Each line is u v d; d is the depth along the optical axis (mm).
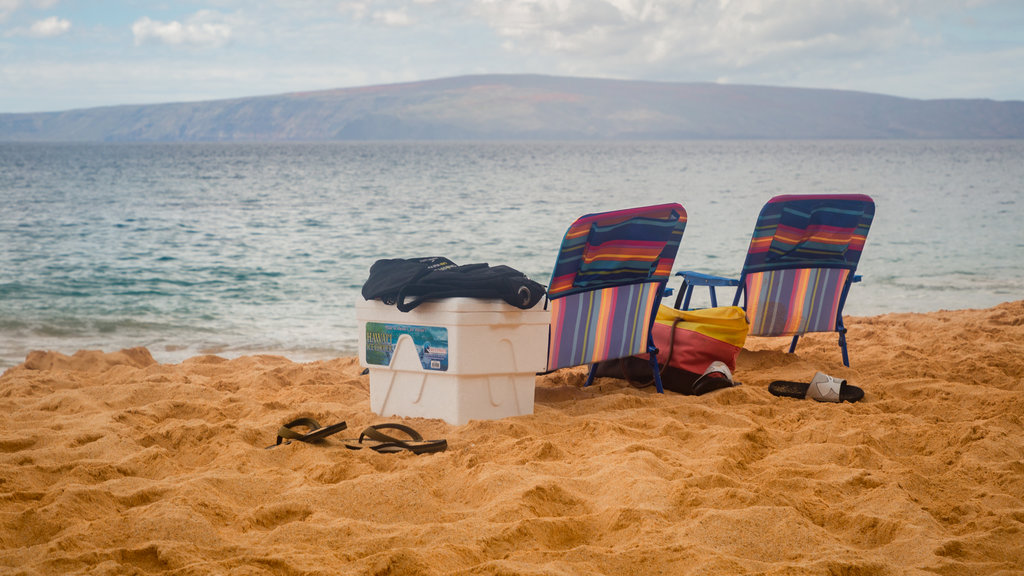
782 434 4078
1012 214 23609
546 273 13227
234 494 3107
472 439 3934
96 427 4016
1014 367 5828
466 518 2900
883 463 3582
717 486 3170
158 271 13148
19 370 6180
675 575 2398
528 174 57250
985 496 3158
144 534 2617
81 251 15578
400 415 4445
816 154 125812
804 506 2965
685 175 54781
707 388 5125
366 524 2760
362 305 4492
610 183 44688
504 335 4309
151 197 33375
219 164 80625
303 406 4574
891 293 11828
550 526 2752
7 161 89625
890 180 47406
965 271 13734
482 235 18766
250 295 11172
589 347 4906
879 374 5672
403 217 23766
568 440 3945
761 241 5691
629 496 3041
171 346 8273
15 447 3785
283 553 2488
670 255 5012
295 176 54812
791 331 5988
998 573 2414
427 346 4277
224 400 4789
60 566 2354
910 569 2430
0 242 16969
